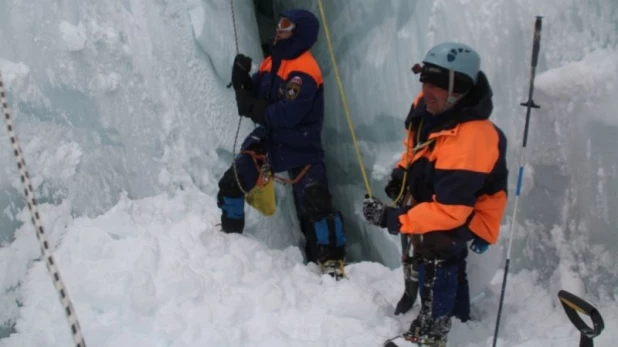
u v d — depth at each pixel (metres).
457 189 1.80
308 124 2.71
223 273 2.43
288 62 2.63
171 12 3.12
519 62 2.24
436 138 1.89
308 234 3.44
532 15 2.15
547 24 2.10
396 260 3.18
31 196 1.24
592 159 2.01
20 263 2.08
